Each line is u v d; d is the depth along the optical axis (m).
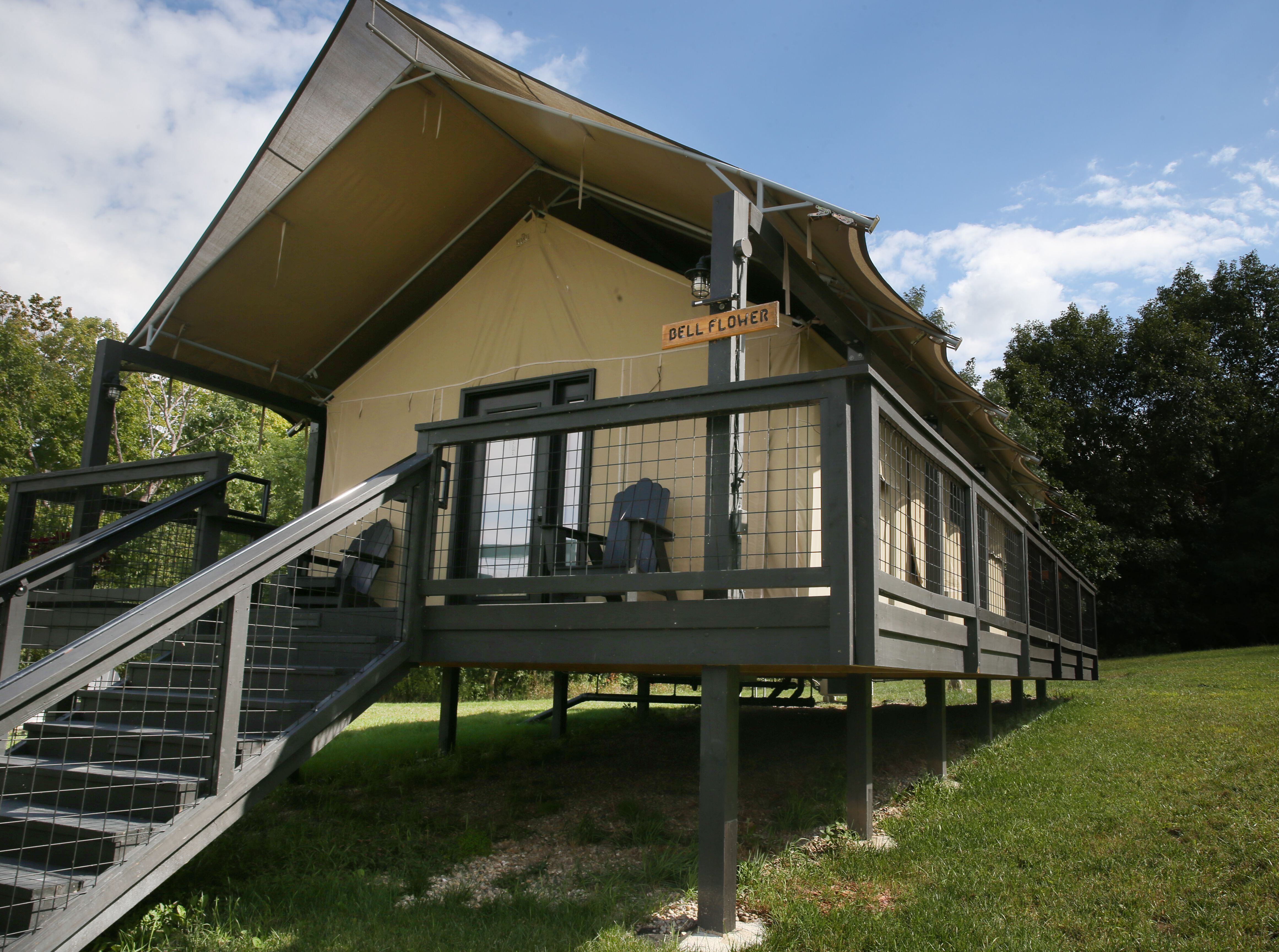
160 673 5.21
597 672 7.05
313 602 6.70
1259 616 24.72
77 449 28.06
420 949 3.36
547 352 7.34
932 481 6.00
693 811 5.50
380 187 7.00
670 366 6.72
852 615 3.70
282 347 8.57
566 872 4.39
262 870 4.37
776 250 5.38
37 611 6.61
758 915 3.80
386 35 5.78
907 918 3.62
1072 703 10.82
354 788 6.28
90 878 3.15
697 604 4.02
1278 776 5.90
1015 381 24.94
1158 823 5.00
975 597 5.79
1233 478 26.64
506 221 7.95
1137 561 24.72
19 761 4.20
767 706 8.81
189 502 5.83
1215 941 3.45
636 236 7.95
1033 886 4.04
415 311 8.70
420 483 4.95
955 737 8.38
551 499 6.93
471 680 16.84
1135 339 26.59
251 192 6.77
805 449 5.16
